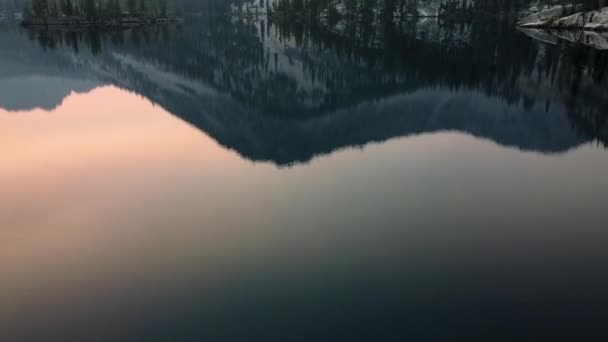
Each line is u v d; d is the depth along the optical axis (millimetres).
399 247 19328
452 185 27859
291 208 24656
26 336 14086
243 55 152875
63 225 22766
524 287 15703
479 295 15320
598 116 51156
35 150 38688
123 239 20922
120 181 30141
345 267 17609
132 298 15914
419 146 41031
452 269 17203
